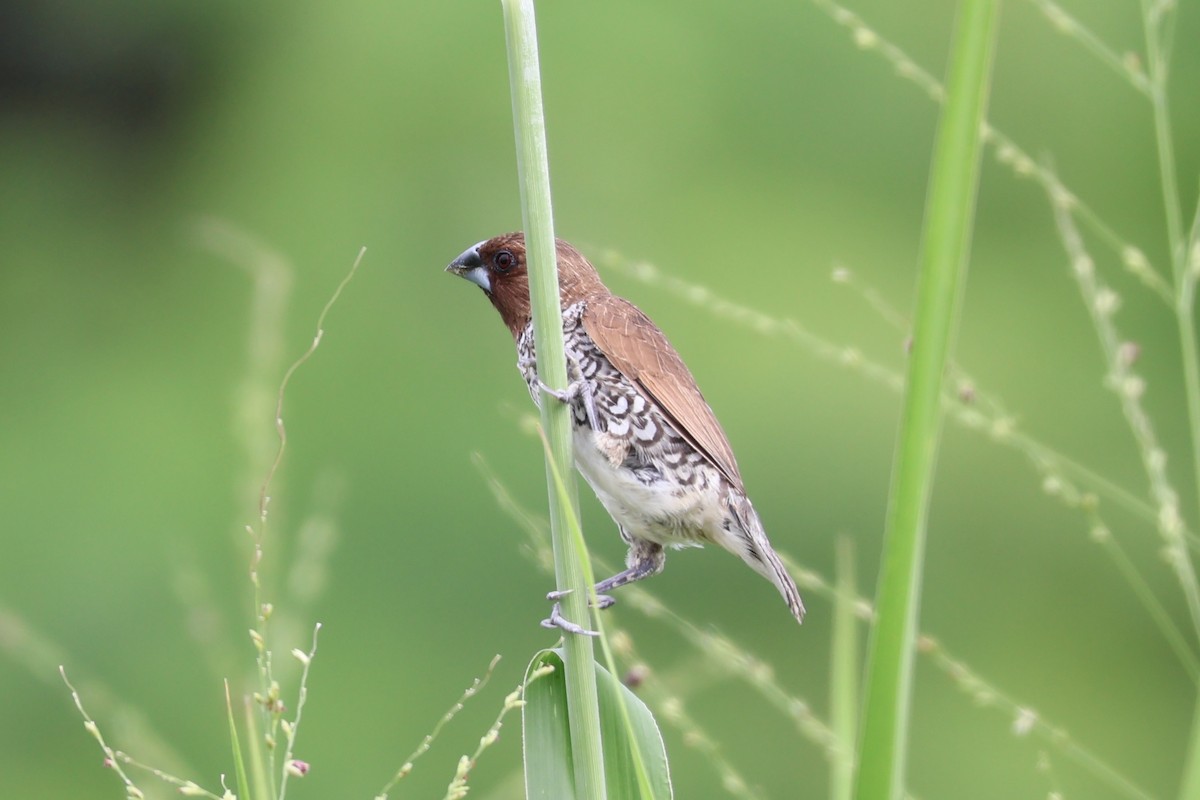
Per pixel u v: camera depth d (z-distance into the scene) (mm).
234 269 14477
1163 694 11570
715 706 10500
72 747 11211
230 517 12711
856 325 13391
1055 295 12992
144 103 15758
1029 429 12602
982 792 10984
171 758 5660
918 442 3186
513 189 14438
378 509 12617
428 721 11695
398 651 11953
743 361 13203
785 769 10391
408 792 11500
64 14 15930
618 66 14625
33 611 12188
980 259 13289
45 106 15883
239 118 15242
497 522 12453
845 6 14352
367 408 13344
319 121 14844
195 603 6707
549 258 4297
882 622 3215
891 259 13891
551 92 14547
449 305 13953
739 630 11609
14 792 10977
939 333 3164
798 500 12727
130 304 14969
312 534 5391
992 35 3107
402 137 14625
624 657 5336
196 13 15547
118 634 11992
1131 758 11391
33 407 14211
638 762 3826
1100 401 12578
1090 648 11727
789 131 14383
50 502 13094
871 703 3221
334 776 11453
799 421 12891
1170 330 12586
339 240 14297
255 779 3920
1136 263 5047
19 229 15609
